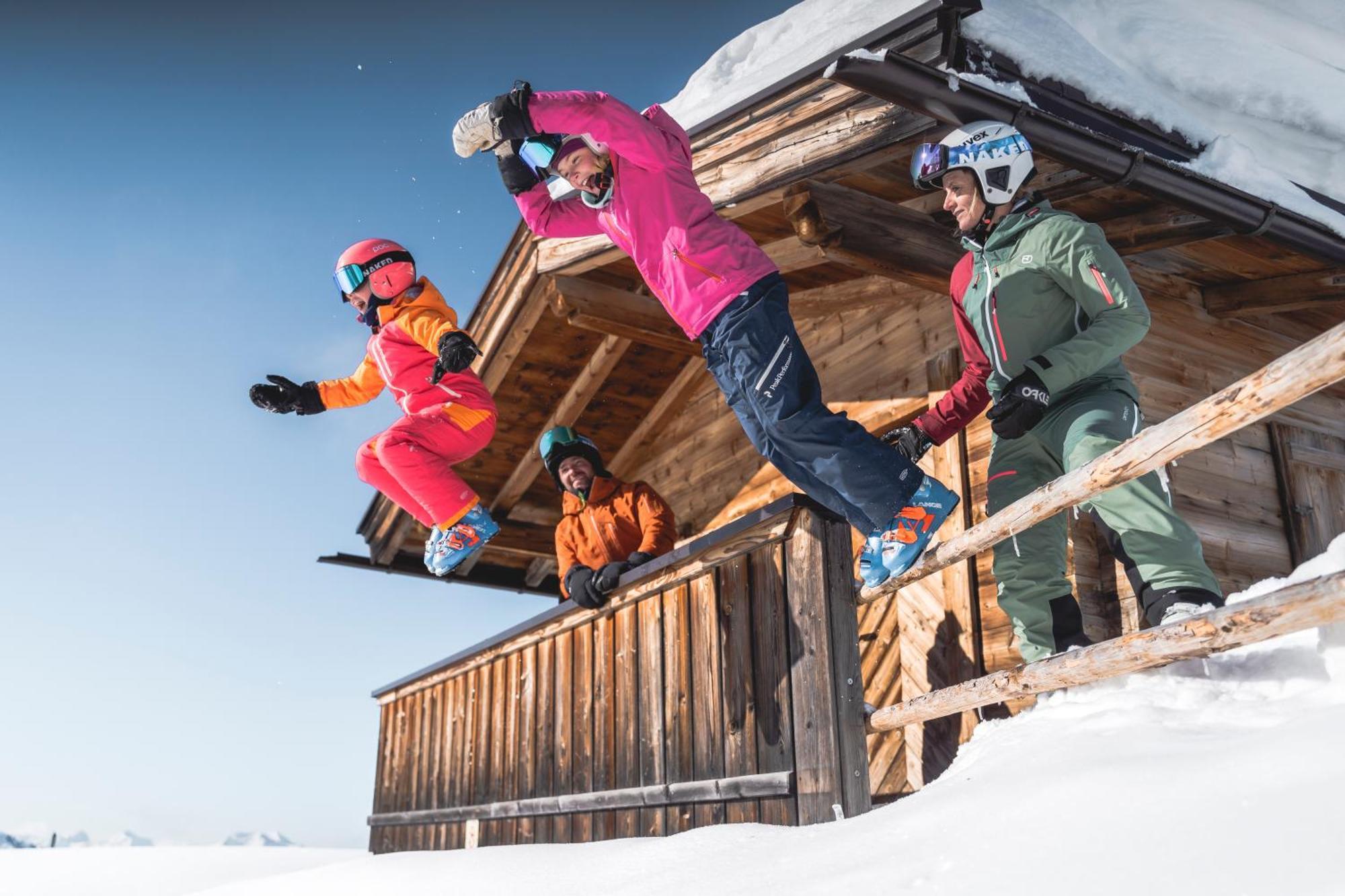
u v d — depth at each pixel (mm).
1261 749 1474
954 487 4688
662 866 2410
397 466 4062
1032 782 1754
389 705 7188
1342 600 1514
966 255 3193
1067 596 2988
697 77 4742
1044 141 3447
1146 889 1212
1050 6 4621
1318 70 5023
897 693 4848
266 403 4367
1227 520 4891
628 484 5148
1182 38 4832
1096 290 2754
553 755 4797
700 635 3793
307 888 3875
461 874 3225
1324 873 1092
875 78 3232
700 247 2965
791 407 2887
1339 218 4207
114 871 8555
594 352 6523
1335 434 5508
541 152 3145
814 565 3205
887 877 1563
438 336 3977
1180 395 4902
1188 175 3756
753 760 3387
